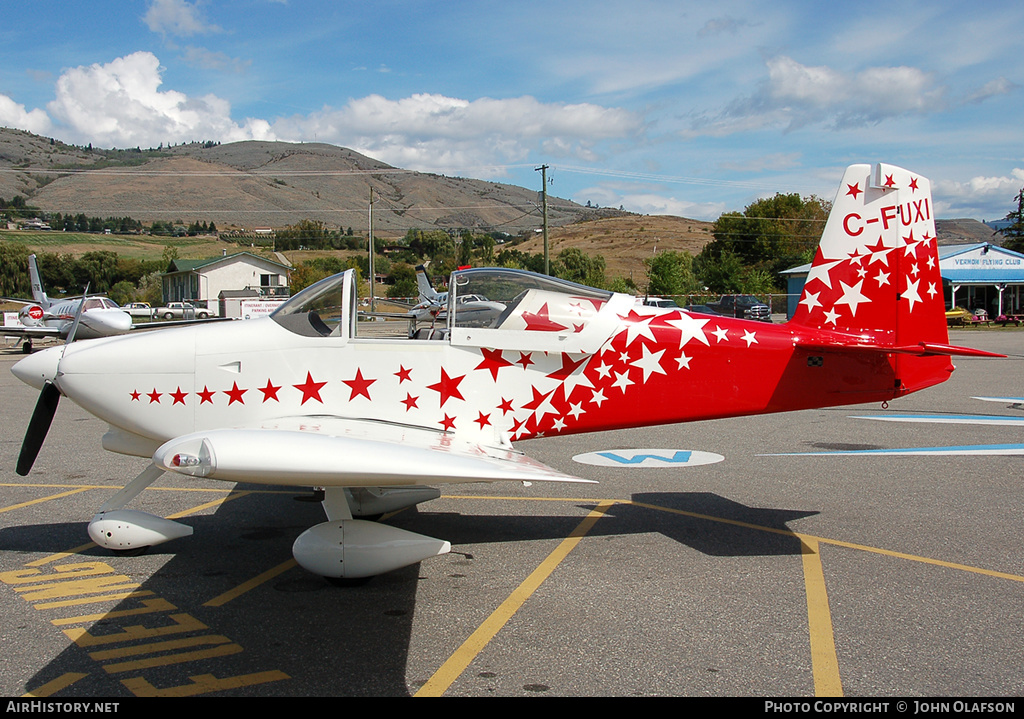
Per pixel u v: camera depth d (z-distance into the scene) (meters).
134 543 4.17
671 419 4.79
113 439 4.60
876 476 6.21
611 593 3.65
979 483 5.91
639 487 5.95
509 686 2.71
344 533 3.73
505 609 3.45
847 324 4.88
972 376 14.14
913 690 2.68
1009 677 2.77
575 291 4.72
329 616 3.38
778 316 38.81
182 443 3.28
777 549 4.35
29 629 3.22
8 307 53.28
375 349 4.46
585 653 2.98
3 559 4.19
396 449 3.49
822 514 5.09
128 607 3.48
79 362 4.34
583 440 8.16
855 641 3.09
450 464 3.38
